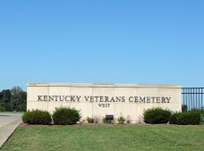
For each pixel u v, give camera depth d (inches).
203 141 589.9
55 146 516.1
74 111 838.5
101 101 952.3
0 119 1087.0
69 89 944.3
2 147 494.6
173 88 991.6
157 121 883.4
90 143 548.4
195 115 871.1
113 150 493.7
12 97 3403.1
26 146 509.7
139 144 549.0
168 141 583.5
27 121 815.7
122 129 730.2
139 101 970.1
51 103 935.0
